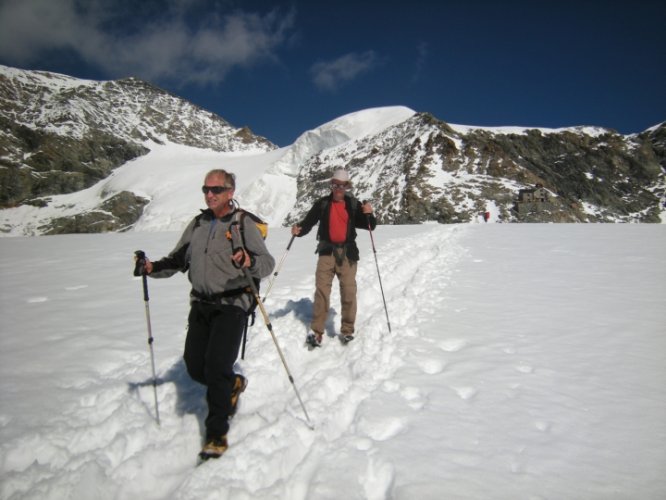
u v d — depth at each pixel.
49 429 3.11
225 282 3.17
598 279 7.96
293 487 2.48
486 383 3.66
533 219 55.09
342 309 4.97
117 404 3.44
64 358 4.55
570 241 14.43
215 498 2.37
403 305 6.20
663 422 3.00
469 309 6.07
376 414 3.18
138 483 2.62
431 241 15.50
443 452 2.69
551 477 2.45
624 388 3.52
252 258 3.11
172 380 3.97
